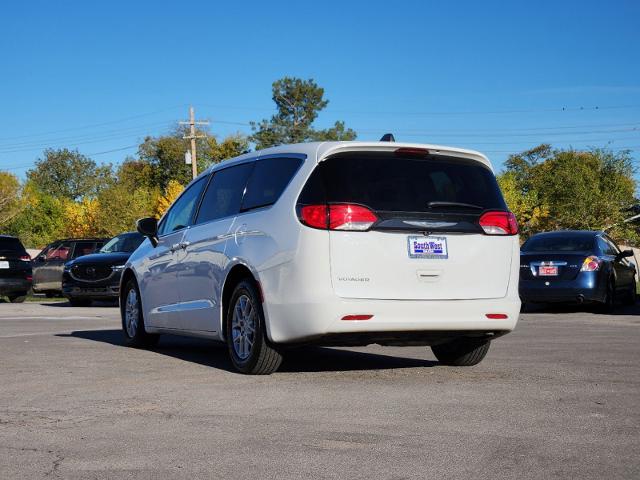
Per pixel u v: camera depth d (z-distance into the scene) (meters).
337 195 6.54
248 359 7.00
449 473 3.95
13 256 22.14
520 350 8.93
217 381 6.68
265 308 6.77
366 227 6.54
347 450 4.38
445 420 5.11
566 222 43.16
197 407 5.55
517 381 6.64
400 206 6.67
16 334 11.09
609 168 44.16
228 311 7.34
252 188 7.43
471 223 6.90
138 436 4.72
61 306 19.92
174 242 8.59
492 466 4.06
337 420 5.12
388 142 6.81
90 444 4.55
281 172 7.05
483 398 5.85
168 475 3.95
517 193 51.56
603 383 6.54
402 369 7.45
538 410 5.42
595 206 42.00
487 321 6.92
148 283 9.10
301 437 4.68
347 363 7.93
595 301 15.56
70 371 7.28
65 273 19.47
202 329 7.92
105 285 19.02
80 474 3.97
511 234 7.09
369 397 5.90
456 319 6.79
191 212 8.51
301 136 69.69
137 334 9.36
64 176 114.00
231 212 7.65
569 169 45.09
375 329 6.56
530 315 15.33
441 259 6.75
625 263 17.75
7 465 4.14
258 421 5.10
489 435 4.71
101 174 114.62
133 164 93.94
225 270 7.38
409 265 6.63
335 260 6.46
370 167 6.71
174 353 8.83
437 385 6.44
